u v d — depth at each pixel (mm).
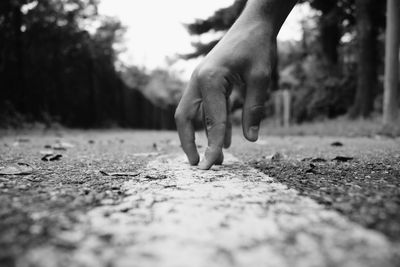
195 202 194
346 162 399
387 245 125
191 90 356
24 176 292
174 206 184
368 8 2131
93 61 2871
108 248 124
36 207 177
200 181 269
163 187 242
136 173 313
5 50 1970
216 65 330
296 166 368
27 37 2172
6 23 1964
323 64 2951
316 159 428
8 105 1900
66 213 167
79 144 886
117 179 279
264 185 248
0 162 399
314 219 157
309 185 246
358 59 2189
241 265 110
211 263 112
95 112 2893
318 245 125
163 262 113
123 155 542
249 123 337
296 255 117
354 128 1524
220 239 133
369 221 152
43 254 117
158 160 453
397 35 1402
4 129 1667
